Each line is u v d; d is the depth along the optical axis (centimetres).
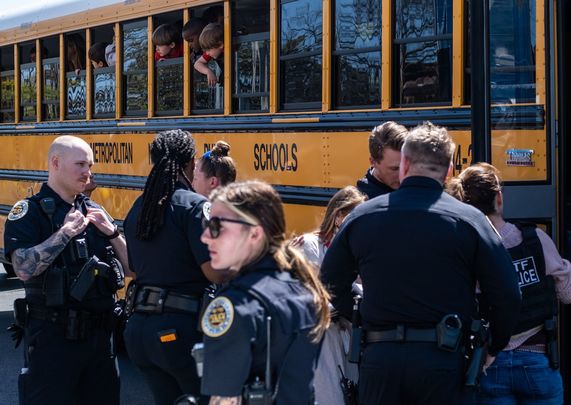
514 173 445
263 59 603
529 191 447
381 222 331
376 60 525
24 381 406
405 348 323
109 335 418
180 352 363
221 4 638
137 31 723
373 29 527
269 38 596
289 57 584
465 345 326
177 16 690
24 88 900
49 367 402
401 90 512
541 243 388
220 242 266
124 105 745
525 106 447
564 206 454
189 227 365
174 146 382
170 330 361
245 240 266
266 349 254
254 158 610
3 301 980
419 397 324
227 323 250
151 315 368
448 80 487
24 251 397
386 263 327
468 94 477
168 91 694
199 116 656
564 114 455
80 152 416
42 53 864
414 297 323
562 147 452
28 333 408
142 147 717
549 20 450
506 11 443
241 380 251
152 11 698
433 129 342
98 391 419
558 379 390
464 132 474
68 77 823
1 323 865
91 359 411
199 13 667
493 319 334
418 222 326
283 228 271
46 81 859
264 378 255
